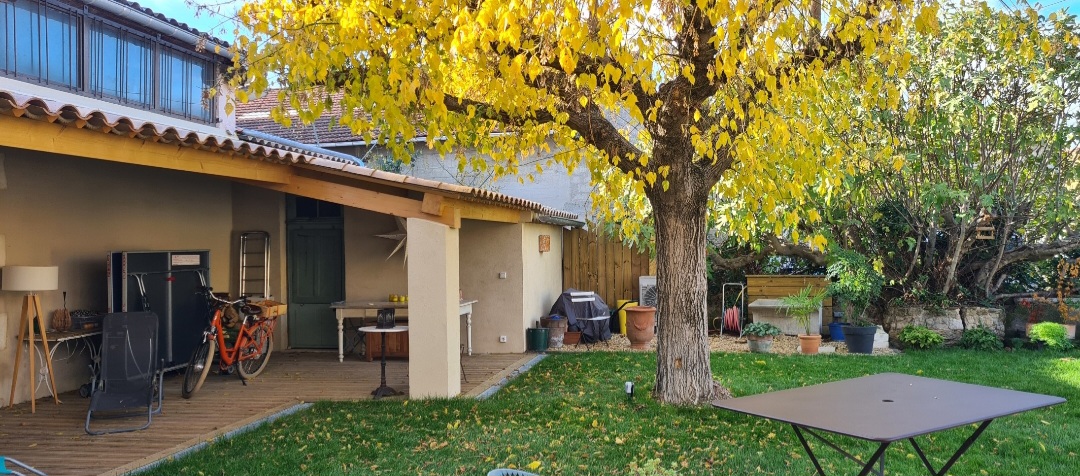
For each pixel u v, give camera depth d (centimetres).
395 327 887
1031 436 662
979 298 1283
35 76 873
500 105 674
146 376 794
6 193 823
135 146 623
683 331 786
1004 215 1233
